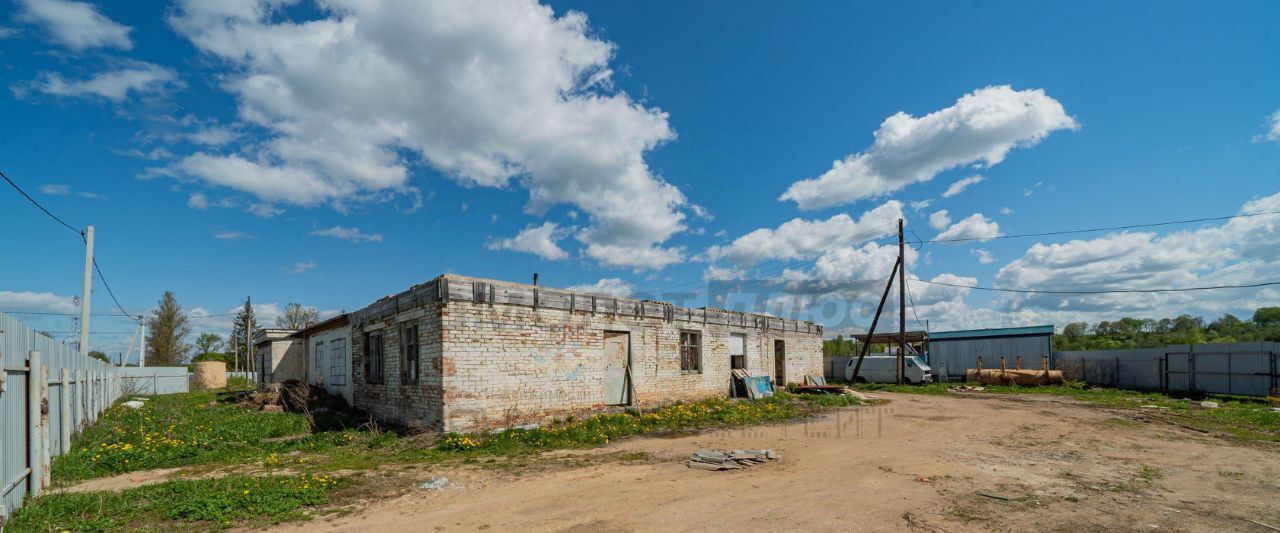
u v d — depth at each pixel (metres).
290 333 26.34
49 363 9.20
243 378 41.84
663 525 6.11
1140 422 14.49
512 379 13.23
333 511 6.71
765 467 9.04
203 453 10.42
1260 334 35.19
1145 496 7.19
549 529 6.03
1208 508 6.67
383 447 11.30
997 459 9.59
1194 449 10.56
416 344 13.73
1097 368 28.92
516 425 13.12
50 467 8.17
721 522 6.19
